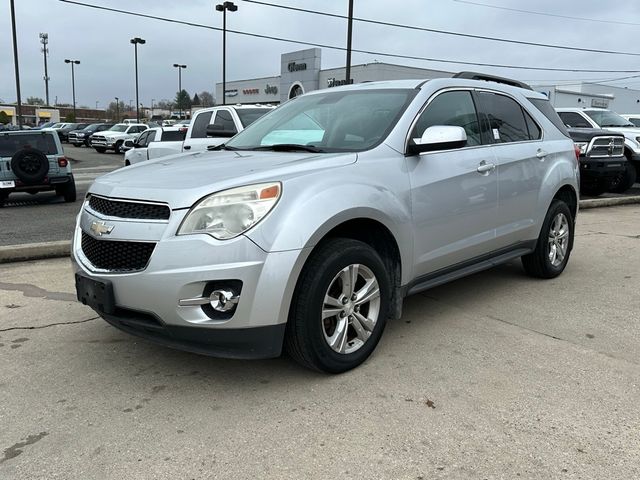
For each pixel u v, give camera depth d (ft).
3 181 38.14
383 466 8.57
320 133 13.76
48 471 8.50
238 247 9.84
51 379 11.48
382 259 12.65
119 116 344.69
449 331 13.98
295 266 10.17
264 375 11.62
